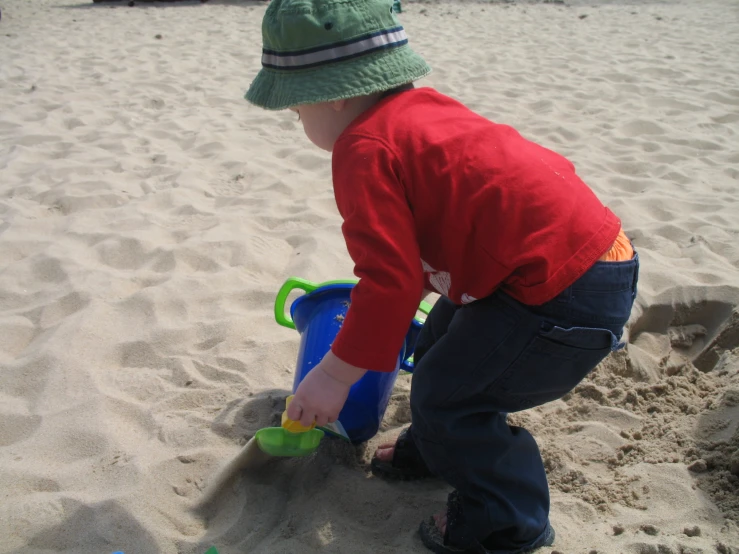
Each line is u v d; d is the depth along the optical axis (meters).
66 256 3.16
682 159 4.62
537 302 1.51
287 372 2.47
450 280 1.62
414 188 1.50
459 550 1.72
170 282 2.96
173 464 2.01
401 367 2.23
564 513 1.89
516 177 1.50
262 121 5.33
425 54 7.59
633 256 1.64
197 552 1.76
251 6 10.95
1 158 4.47
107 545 1.77
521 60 7.36
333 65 1.51
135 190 4.02
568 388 1.66
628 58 7.32
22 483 1.95
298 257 3.27
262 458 1.98
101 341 2.59
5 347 2.61
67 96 5.87
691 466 2.01
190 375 2.42
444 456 1.69
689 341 2.80
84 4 11.22
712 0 11.20
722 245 3.36
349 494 1.95
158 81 6.36
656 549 1.71
